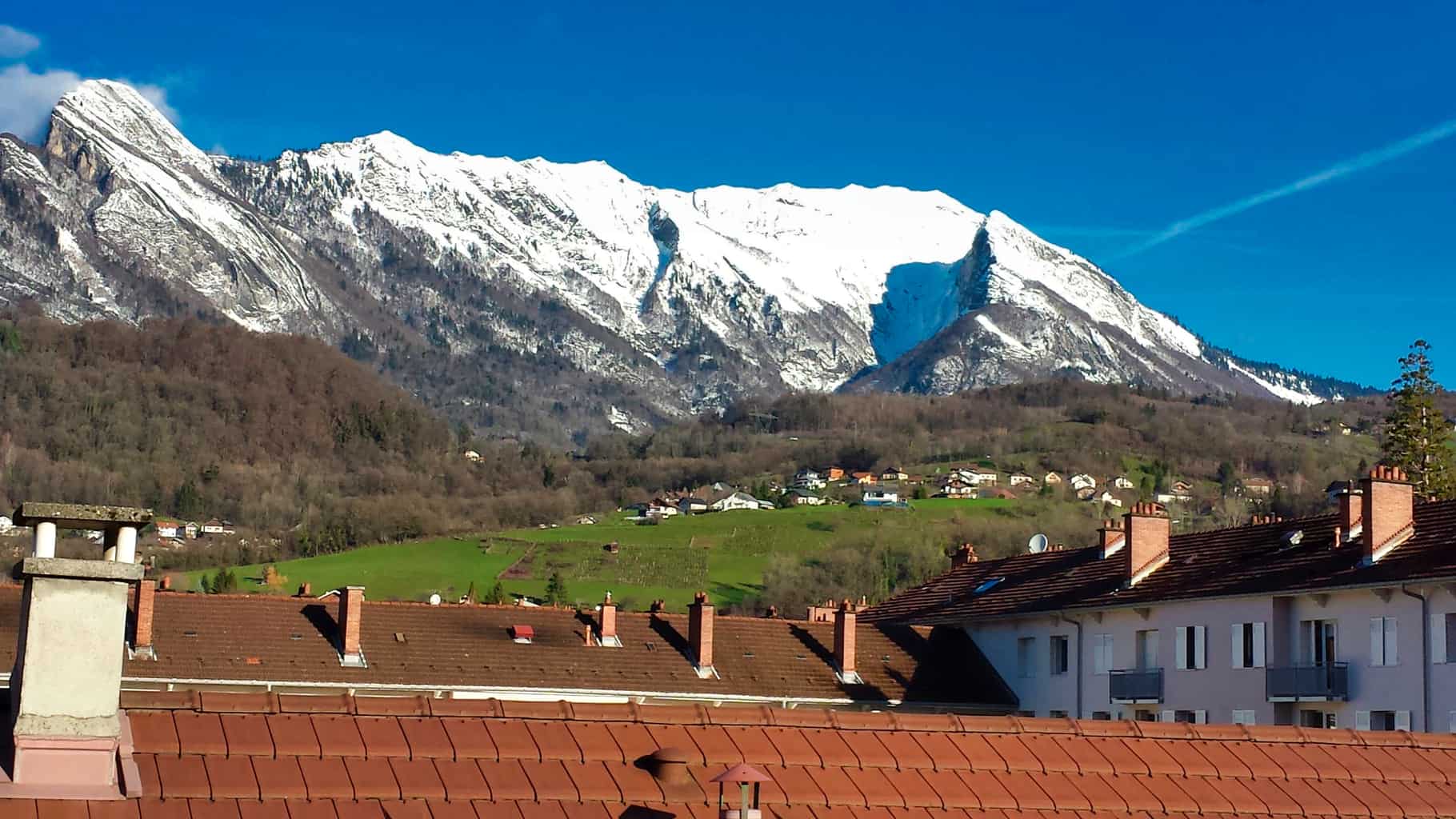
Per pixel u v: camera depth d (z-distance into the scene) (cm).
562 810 1812
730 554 18100
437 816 1750
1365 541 5338
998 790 2036
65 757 1639
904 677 6581
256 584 14962
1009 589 7100
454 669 5784
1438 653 4984
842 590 15875
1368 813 2153
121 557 1717
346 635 5722
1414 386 10769
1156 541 6391
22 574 1675
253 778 1731
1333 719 5375
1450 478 10450
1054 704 6531
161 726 1792
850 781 1989
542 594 15438
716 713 2062
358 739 1845
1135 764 2161
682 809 1864
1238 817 2086
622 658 6125
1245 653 5672
